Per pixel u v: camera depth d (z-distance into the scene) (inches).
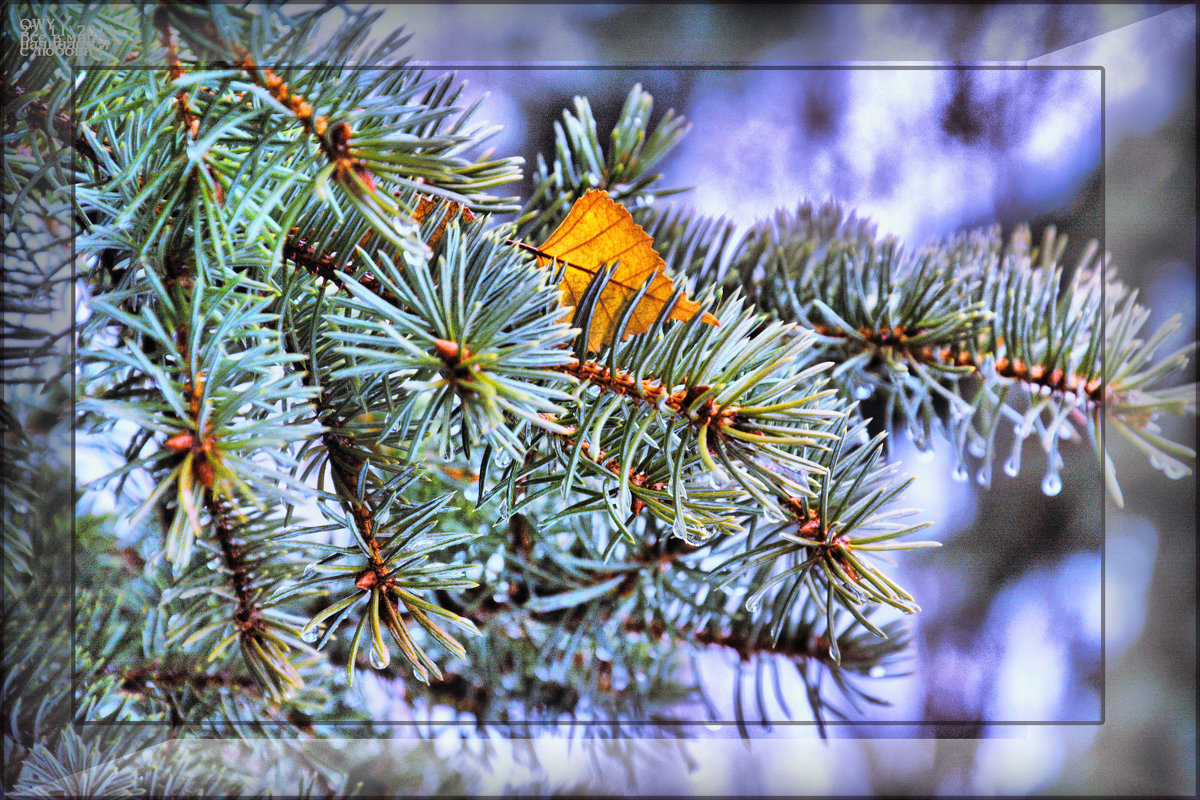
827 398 25.2
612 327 24.1
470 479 27.7
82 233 24.3
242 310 24.1
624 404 24.4
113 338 25.3
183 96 23.8
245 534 25.5
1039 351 27.7
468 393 23.3
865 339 27.5
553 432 24.2
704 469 24.0
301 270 24.4
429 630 24.2
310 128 23.2
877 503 24.5
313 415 24.6
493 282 23.9
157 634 27.1
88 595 26.9
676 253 27.8
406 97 23.7
